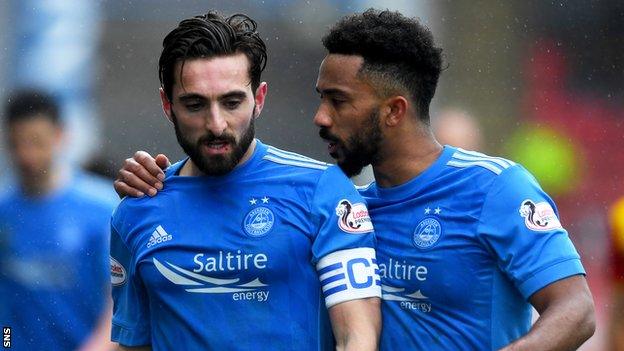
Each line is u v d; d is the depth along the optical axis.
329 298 12.52
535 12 29.14
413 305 12.78
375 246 13.00
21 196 19.73
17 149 20.16
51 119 20.48
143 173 13.10
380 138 12.96
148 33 26.14
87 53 25.58
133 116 25.75
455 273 12.59
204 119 12.27
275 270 12.47
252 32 12.64
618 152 29.19
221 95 12.23
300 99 26.97
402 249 12.86
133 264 13.02
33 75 24.88
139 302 13.25
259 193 12.69
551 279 12.31
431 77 13.16
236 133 12.34
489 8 28.81
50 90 24.08
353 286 12.47
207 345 12.51
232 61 12.30
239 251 12.51
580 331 12.12
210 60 12.23
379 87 12.85
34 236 19.66
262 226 12.55
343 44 12.93
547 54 29.23
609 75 29.48
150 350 13.41
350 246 12.61
